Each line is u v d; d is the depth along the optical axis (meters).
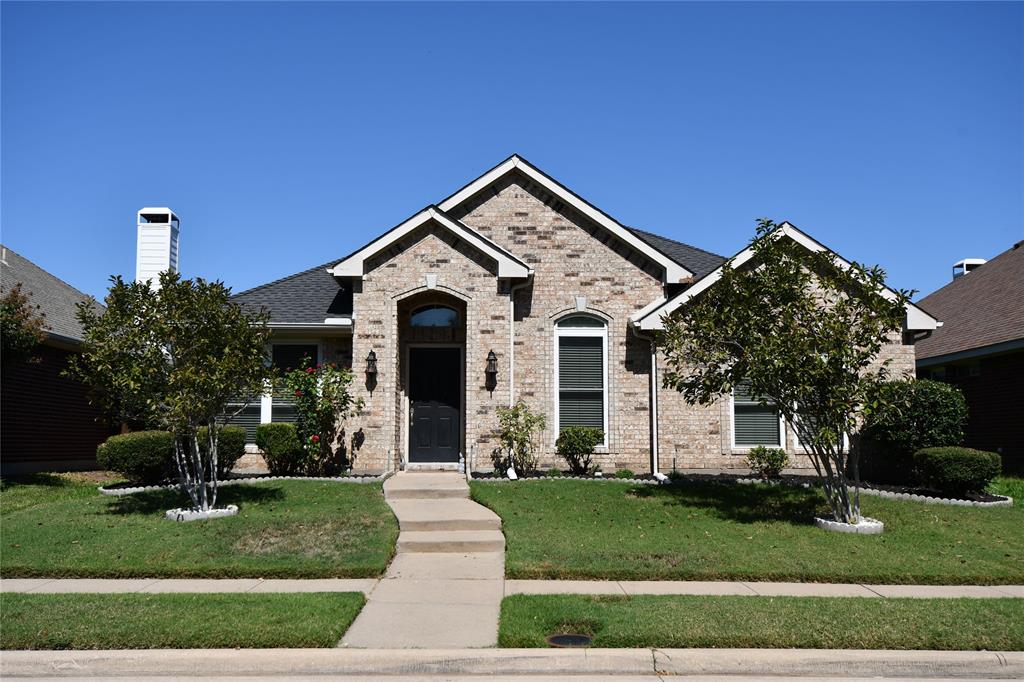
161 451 14.88
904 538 11.05
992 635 7.09
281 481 14.82
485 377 15.91
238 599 8.11
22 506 13.11
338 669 6.57
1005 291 22.09
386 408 15.91
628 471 16.05
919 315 16.19
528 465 15.94
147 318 11.62
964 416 14.80
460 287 16.06
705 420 16.41
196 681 6.39
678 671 6.57
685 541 10.73
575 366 16.97
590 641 7.03
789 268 12.16
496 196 17.36
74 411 19.89
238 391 12.12
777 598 8.29
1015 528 11.72
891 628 7.20
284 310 17.03
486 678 6.46
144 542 10.45
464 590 8.82
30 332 15.17
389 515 11.88
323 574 9.41
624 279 17.06
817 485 14.55
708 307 12.89
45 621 7.28
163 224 20.81
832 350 11.39
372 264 16.17
